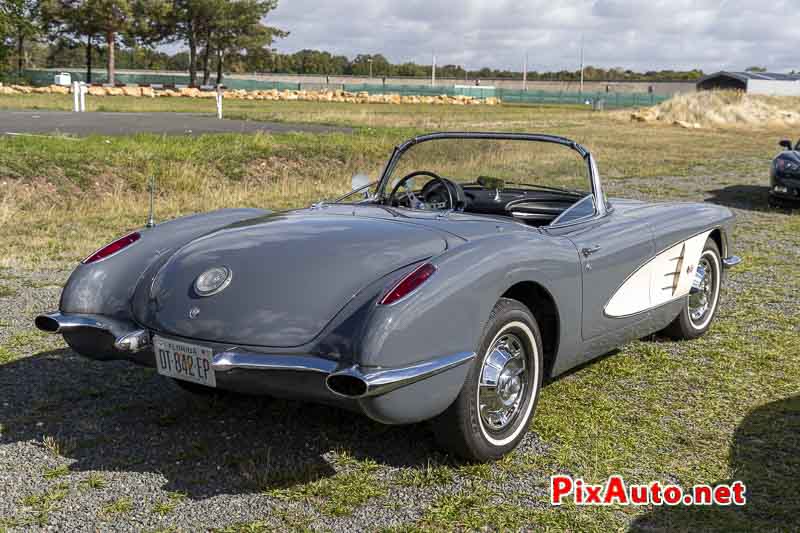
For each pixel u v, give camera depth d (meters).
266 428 3.47
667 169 16.62
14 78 68.69
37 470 3.04
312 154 15.17
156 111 34.12
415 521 2.67
